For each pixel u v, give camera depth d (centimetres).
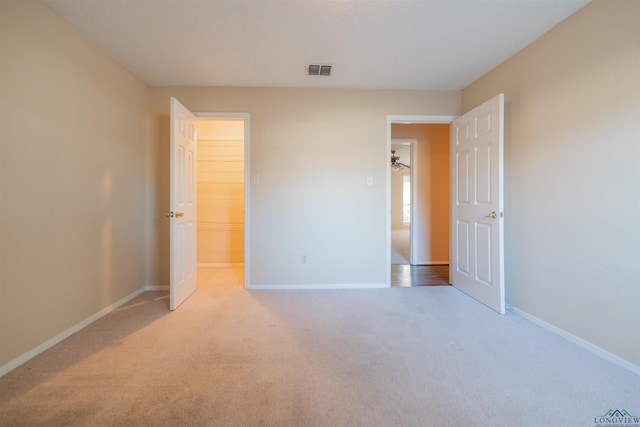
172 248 269
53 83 202
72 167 220
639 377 165
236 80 316
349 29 225
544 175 232
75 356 187
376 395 150
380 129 343
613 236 182
